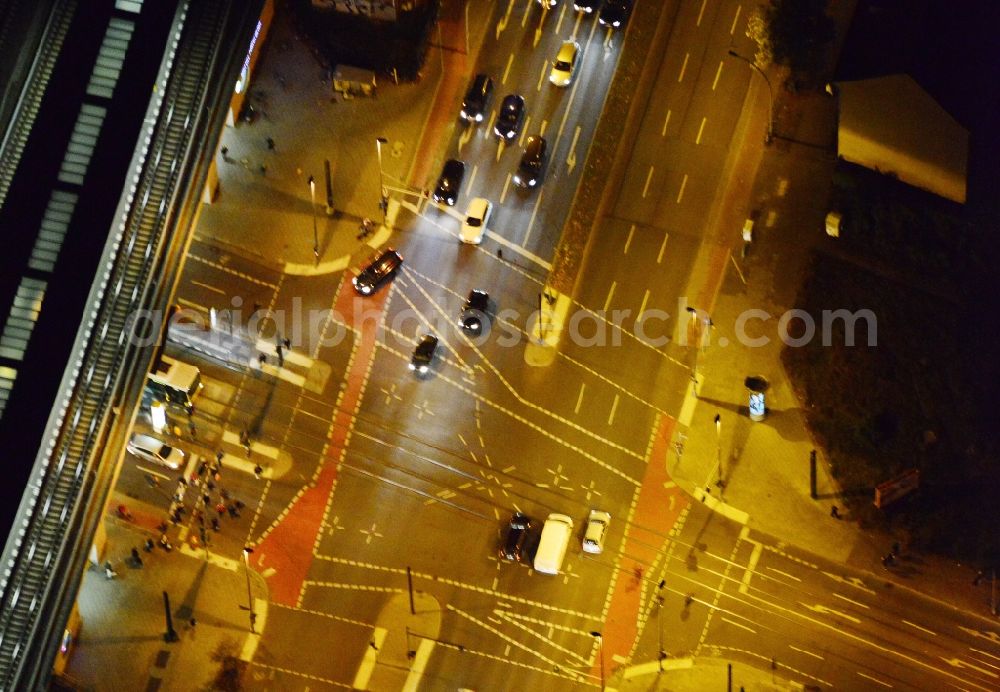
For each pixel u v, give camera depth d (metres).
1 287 104.06
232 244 126.00
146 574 111.06
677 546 114.44
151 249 107.00
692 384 120.94
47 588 97.50
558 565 112.19
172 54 112.31
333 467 116.75
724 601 112.25
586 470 117.31
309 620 109.94
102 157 107.69
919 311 124.38
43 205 106.25
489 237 127.00
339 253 126.06
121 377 103.56
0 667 95.50
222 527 113.69
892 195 128.88
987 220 129.50
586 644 110.06
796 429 119.31
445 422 119.06
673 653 109.94
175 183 109.06
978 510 116.50
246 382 120.00
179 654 107.69
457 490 116.25
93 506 101.19
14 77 112.44
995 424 119.81
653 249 126.88
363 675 107.81
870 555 114.75
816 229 127.88
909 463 117.88
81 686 105.88
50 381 101.62
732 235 127.75
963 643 111.44
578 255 126.56
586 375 121.31
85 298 104.12
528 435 118.69
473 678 108.12
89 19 112.06
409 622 110.19
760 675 109.38
